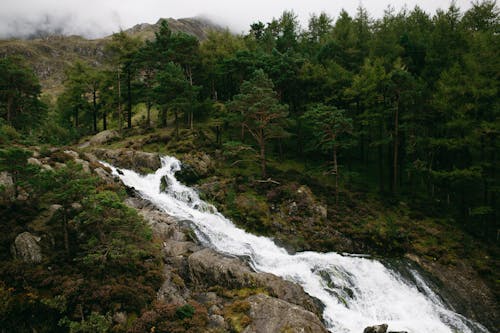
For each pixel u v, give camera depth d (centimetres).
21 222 1844
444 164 3994
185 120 5094
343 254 2809
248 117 3638
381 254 2870
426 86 3891
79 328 1372
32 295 1466
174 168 3512
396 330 1964
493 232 3291
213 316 1666
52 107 6862
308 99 4588
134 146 3941
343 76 4222
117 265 1817
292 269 2352
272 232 2962
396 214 3447
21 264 1603
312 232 3023
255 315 1650
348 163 4325
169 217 2519
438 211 3584
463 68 3784
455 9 4619
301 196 3359
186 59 4969
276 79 4425
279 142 4322
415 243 3019
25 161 1897
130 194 2792
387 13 5888
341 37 5603
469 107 3161
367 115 3759
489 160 3331
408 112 3759
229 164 3934
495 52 3256
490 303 2441
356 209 3409
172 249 2177
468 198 3850
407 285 2486
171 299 1750
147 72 5097
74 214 1908
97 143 4275
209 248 2317
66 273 1644
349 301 2195
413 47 4747
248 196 3338
